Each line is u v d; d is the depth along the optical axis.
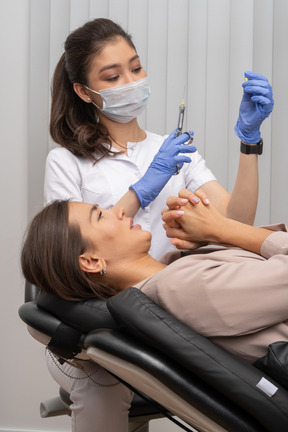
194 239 1.50
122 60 1.75
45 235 1.32
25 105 2.76
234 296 1.14
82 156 1.85
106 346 1.16
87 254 1.33
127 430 1.56
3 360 2.83
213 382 1.04
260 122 1.63
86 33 1.77
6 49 2.75
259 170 2.54
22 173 2.77
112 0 2.63
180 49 2.61
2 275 2.80
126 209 1.67
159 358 1.10
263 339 1.15
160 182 1.68
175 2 2.61
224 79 2.59
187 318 1.15
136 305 1.13
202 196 1.51
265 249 1.39
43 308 1.36
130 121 1.87
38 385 2.83
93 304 1.27
